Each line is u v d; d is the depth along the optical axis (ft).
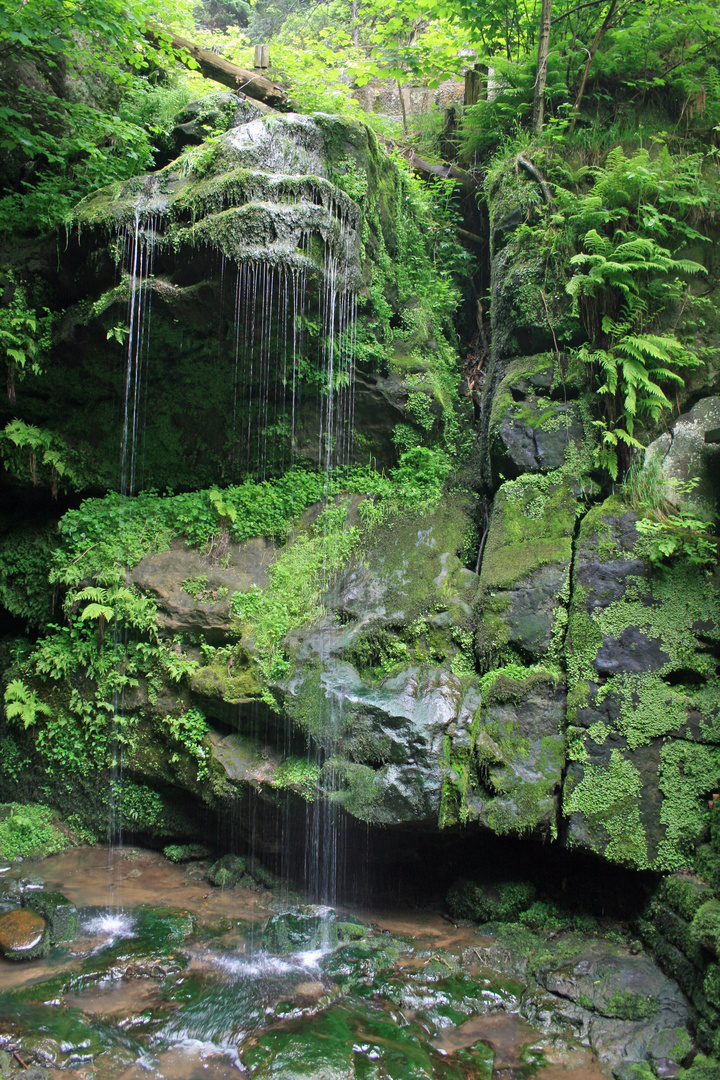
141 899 19.16
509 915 18.22
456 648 19.61
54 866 21.07
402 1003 14.85
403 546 21.79
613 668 17.47
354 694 18.56
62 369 23.44
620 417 19.84
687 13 24.47
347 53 35.50
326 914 17.84
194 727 20.47
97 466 24.54
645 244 19.39
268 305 20.07
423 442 23.86
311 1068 12.35
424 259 27.07
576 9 24.76
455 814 17.42
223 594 21.58
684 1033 13.48
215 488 23.44
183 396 23.22
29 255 23.32
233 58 35.35
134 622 21.61
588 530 18.84
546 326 21.75
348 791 17.81
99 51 26.58
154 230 20.49
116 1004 14.60
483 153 29.35
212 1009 14.34
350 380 22.76
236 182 19.57
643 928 16.53
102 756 21.95
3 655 24.99
